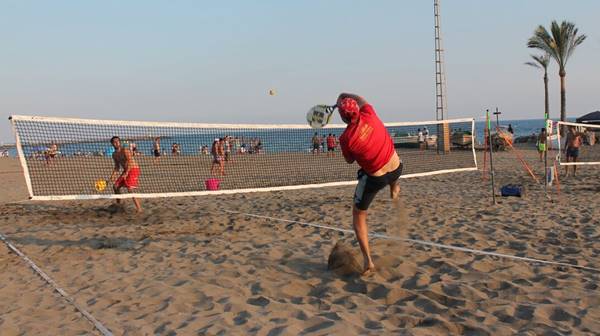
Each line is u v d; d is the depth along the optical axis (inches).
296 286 171.8
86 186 504.4
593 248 209.0
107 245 246.1
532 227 253.4
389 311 144.2
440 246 215.2
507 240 226.8
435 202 356.2
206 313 148.7
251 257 213.0
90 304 161.8
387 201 363.6
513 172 608.7
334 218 301.6
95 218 331.3
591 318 132.3
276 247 228.7
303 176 612.7
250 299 160.6
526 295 152.1
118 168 359.9
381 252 206.4
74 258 224.2
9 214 358.0
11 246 250.2
